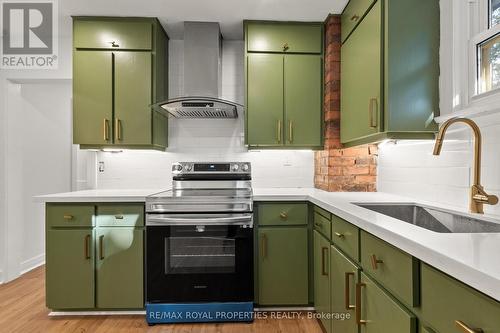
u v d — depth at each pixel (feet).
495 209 4.45
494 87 4.86
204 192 7.95
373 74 6.07
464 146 5.08
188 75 8.55
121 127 8.33
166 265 7.13
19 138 10.03
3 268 9.50
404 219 5.96
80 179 10.68
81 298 7.23
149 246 7.11
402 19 5.68
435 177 5.80
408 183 6.72
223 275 7.15
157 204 7.07
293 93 8.59
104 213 7.23
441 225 5.09
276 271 7.50
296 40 8.57
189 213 7.11
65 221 7.22
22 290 8.98
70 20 8.47
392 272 3.38
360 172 8.27
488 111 4.50
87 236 7.21
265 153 9.60
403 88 5.67
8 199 9.62
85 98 8.29
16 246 9.97
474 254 2.36
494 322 1.92
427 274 2.73
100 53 8.30
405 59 5.68
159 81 8.68
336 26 8.22
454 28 5.37
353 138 7.16
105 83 8.30
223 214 7.13
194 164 8.49
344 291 5.00
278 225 7.53
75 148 12.91
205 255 7.17
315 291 7.16
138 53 8.34
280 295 7.50
